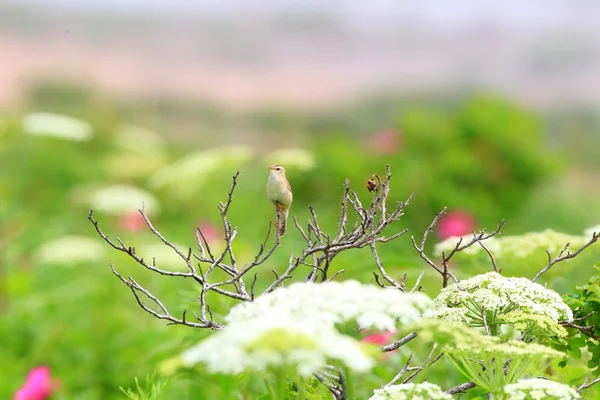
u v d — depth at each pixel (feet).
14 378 31.14
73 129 44.60
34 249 43.91
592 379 18.03
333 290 12.55
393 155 52.03
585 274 21.18
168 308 27.55
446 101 107.65
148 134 71.10
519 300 14.38
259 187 51.44
